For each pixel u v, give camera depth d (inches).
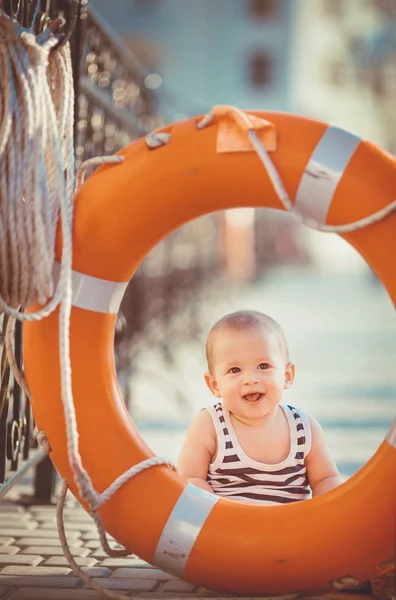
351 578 101.2
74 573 120.4
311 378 362.9
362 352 456.1
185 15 1510.8
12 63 101.2
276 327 123.3
